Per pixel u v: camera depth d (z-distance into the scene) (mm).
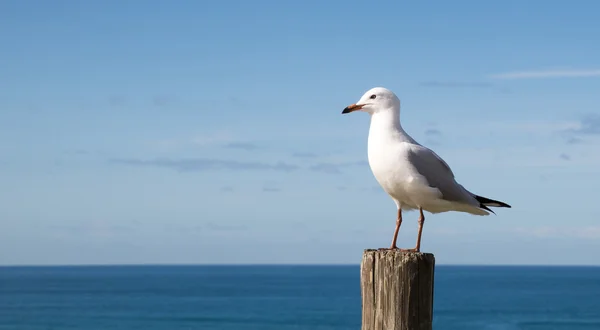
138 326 65500
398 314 7336
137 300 100875
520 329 63281
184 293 121062
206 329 63125
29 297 107875
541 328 64312
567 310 82750
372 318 7449
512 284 162375
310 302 96188
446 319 72438
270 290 132750
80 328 63594
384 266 7406
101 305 89938
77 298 105000
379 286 7418
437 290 132125
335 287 146500
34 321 69875
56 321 69750
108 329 62844
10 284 165875
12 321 69875
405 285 7332
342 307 86750
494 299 102812
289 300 100750
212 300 100562
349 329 62719
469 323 68500
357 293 120062
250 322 68812
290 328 63844
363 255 7594
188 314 76938
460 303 94188
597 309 84062
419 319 7344
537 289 136125
